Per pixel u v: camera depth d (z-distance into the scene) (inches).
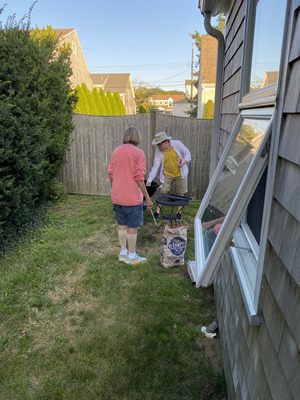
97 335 92.4
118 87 1459.2
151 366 81.5
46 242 157.9
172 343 90.6
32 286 117.5
